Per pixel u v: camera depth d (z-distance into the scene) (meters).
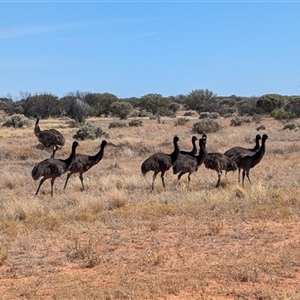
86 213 16.86
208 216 16.52
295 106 86.12
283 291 9.41
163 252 12.56
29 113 97.81
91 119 90.25
